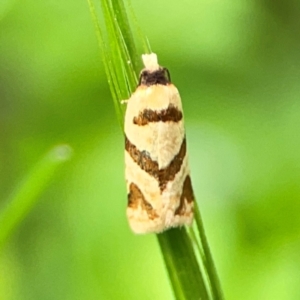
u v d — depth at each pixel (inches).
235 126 2.8
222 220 2.5
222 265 2.4
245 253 2.5
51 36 2.8
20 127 2.9
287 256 2.4
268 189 2.7
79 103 2.9
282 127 2.8
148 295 2.5
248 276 2.4
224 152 2.7
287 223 2.6
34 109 2.9
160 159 2.1
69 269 2.6
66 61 2.8
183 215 2.0
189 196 2.1
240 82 2.8
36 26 2.8
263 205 2.6
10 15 2.8
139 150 2.1
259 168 2.7
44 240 2.7
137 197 2.1
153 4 2.8
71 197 2.7
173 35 2.8
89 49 2.8
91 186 2.7
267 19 2.9
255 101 2.8
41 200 2.7
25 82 2.9
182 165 2.1
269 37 2.9
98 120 2.9
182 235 2.0
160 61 2.8
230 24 2.8
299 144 2.7
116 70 2.0
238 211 2.6
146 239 2.5
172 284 2.0
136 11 2.8
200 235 2.0
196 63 2.8
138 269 2.5
